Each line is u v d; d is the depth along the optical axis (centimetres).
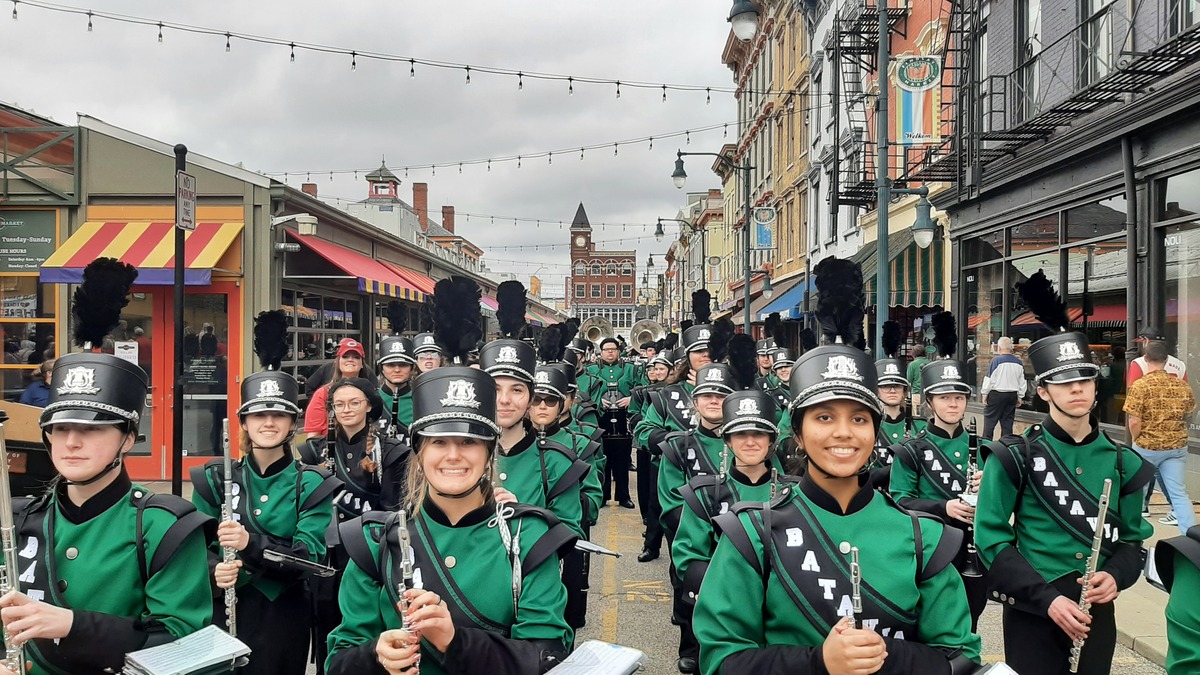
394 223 2917
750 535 249
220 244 1109
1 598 250
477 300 432
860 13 1741
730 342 659
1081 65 1066
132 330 1136
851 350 248
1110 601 360
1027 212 1214
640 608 679
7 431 856
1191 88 835
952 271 1474
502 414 484
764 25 3108
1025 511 384
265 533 423
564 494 505
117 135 1173
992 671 236
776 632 244
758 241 2370
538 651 251
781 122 2930
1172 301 928
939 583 242
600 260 10450
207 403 1144
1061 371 375
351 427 518
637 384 1435
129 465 1134
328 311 1396
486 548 267
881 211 1064
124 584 277
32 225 1175
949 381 542
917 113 1231
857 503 251
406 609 234
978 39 1401
